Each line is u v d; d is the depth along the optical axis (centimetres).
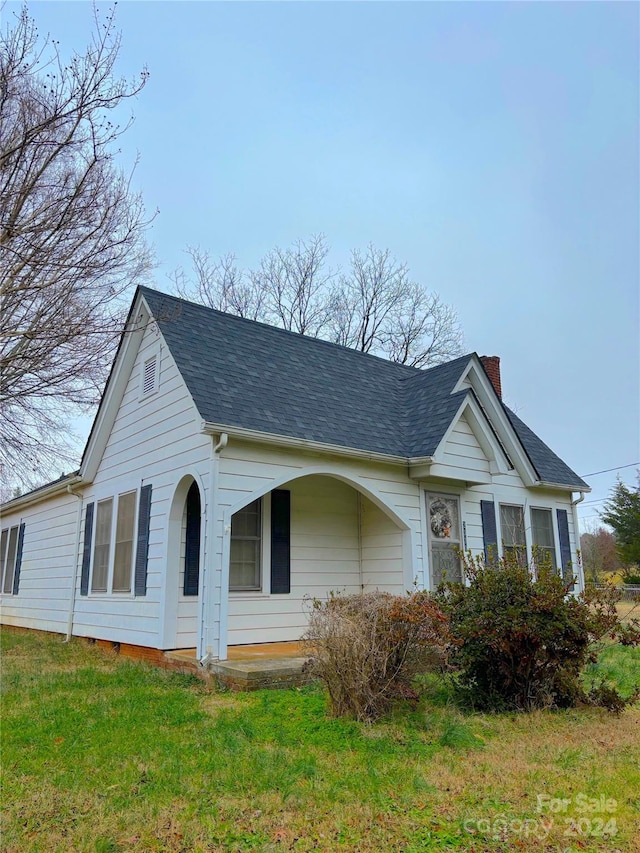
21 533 1783
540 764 485
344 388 1218
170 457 991
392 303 3309
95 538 1255
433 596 720
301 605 1093
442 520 1172
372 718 595
